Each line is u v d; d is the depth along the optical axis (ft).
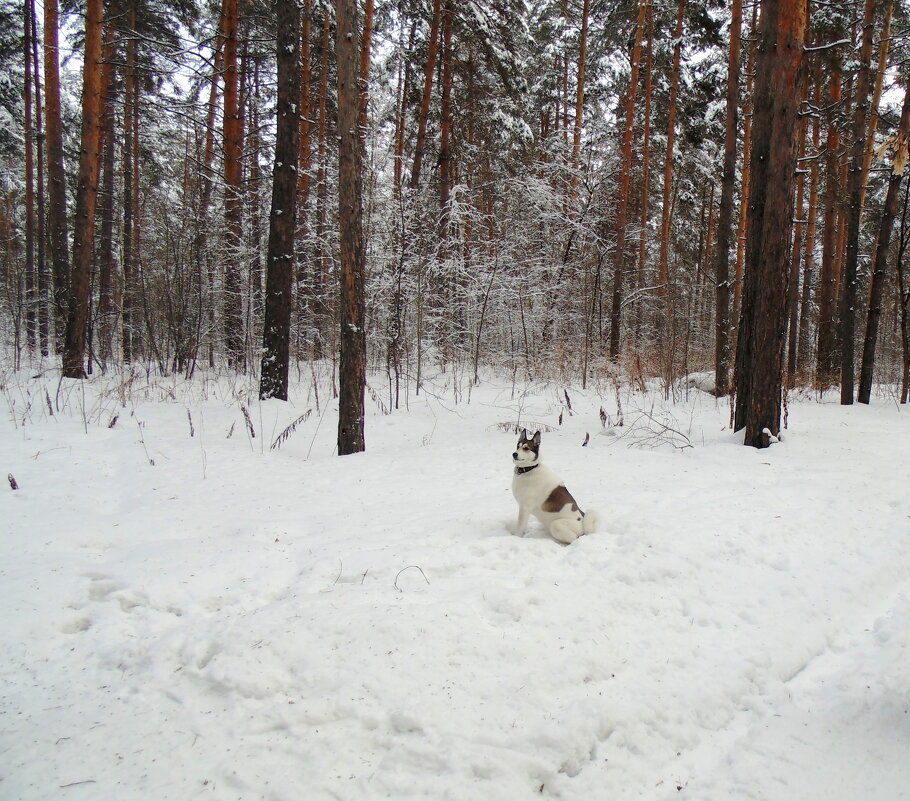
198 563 14.38
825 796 8.59
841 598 14.11
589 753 9.14
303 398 38.06
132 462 23.89
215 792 8.07
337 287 46.29
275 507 19.22
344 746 8.87
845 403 44.09
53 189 48.49
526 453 16.31
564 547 15.56
